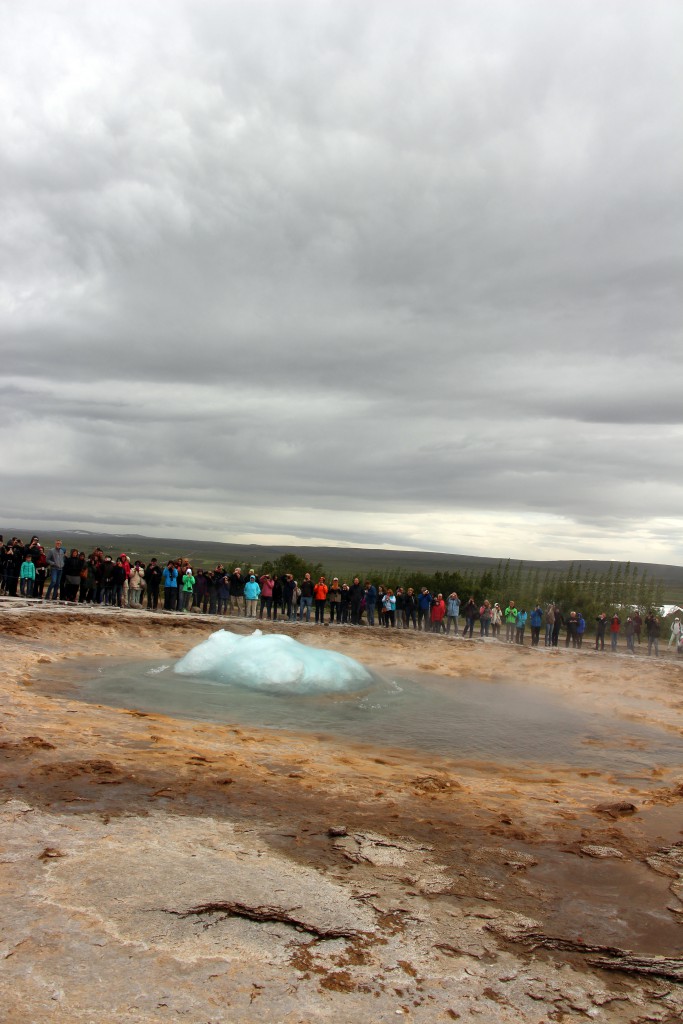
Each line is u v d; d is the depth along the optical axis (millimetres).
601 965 3547
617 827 6012
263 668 12680
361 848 4797
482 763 8875
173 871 4109
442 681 15688
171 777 6051
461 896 4199
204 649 13703
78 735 7316
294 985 3090
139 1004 2840
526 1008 3100
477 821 5750
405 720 11195
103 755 6539
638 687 16031
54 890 3738
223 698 11586
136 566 23188
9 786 5391
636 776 8711
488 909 4055
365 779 6859
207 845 4574
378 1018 2910
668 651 26094
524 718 12141
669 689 15914
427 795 6469
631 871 4891
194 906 3699
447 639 21297
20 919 3408
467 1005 3072
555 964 3514
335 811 5609
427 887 4273
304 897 3938
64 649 15047
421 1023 2906
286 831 5008
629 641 24125
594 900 4344
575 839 5523
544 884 4531
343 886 4148
